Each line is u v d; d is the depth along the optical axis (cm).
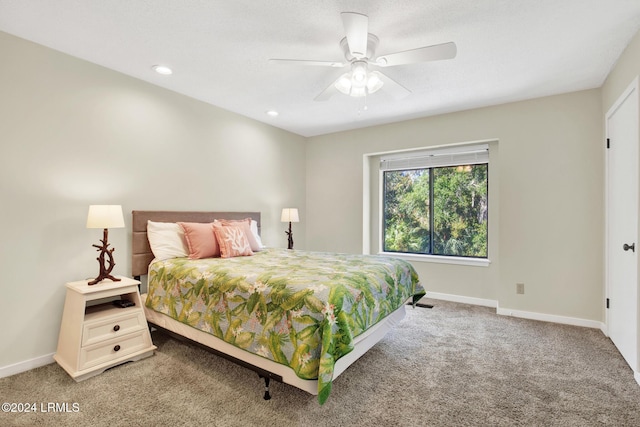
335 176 486
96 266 263
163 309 251
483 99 342
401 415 175
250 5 189
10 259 220
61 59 245
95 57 255
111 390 198
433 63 261
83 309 214
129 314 238
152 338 279
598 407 181
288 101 353
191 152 341
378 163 468
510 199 348
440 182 429
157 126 310
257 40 229
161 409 180
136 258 284
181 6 191
